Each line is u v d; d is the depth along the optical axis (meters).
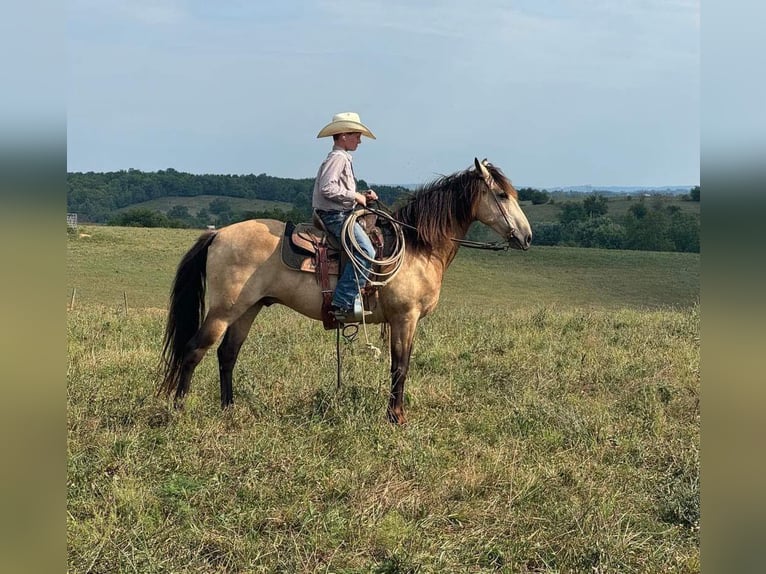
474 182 5.98
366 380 6.58
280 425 5.38
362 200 5.52
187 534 3.69
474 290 29.38
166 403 5.71
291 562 3.45
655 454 5.08
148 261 35.19
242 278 5.50
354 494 4.21
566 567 3.54
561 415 5.66
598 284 31.98
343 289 5.48
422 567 3.39
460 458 4.92
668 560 3.59
